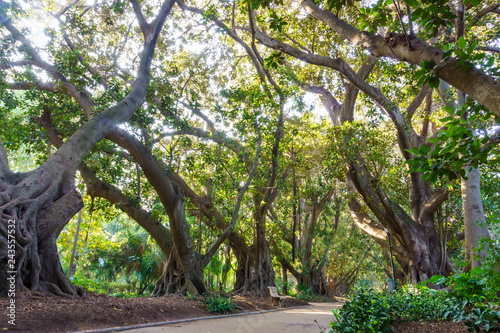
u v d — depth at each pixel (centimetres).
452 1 995
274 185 1781
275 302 1605
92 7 1712
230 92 1531
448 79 466
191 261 1453
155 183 1369
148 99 1488
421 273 1634
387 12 704
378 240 1966
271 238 2181
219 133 1673
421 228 1711
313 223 2709
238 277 2109
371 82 1839
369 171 1766
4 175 830
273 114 1642
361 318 604
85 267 2834
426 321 633
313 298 2541
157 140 1447
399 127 1550
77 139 993
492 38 1298
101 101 1307
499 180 1421
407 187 1958
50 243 850
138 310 875
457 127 422
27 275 775
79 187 1606
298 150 2069
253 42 1368
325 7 980
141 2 1689
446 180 1476
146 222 1647
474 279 605
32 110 1399
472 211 1071
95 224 2128
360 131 1588
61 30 1401
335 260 3144
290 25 1738
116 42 1838
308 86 1917
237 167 1652
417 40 602
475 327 499
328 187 2123
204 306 1199
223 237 1557
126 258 2689
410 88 1598
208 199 2036
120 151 1702
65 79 1348
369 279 4222
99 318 722
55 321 628
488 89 415
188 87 2058
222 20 1844
